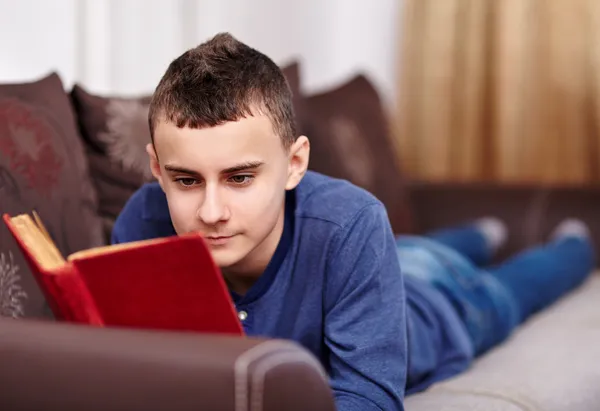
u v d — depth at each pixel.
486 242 2.59
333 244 1.23
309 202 1.27
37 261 0.98
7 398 0.90
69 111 1.70
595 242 2.61
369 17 3.40
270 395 0.79
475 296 1.87
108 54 2.34
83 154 1.69
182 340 0.84
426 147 3.26
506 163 3.14
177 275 0.90
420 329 1.59
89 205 1.63
